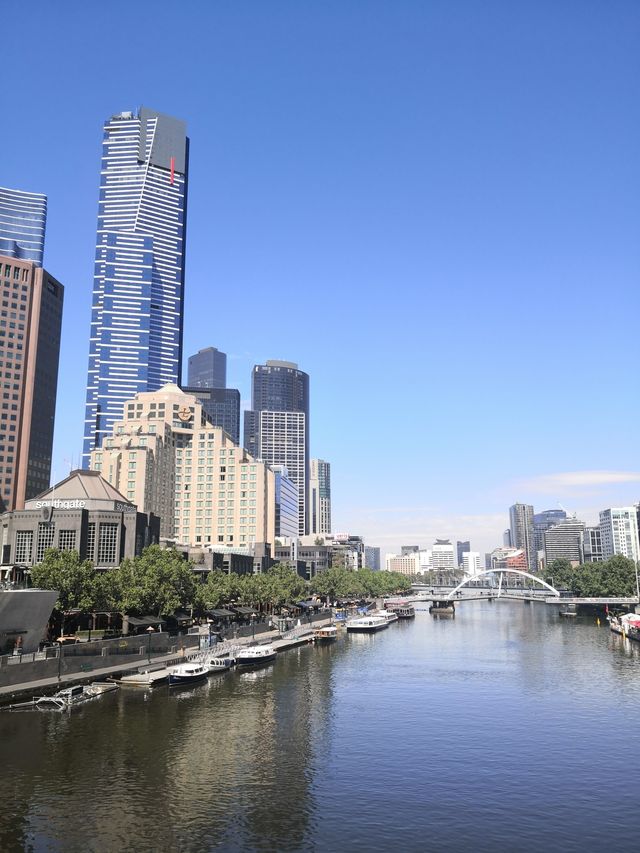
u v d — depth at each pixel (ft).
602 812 188.96
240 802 193.16
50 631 401.49
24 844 164.76
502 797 199.72
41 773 212.43
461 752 243.81
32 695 298.35
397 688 363.97
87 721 272.72
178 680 353.72
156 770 218.18
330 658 482.69
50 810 184.75
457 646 561.84
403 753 241.76
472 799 197.88
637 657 481.05
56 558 379.76
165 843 166.61
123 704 303.27
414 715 299.99
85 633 426.10
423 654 507.30
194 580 487.20
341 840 169.37
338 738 261.03
